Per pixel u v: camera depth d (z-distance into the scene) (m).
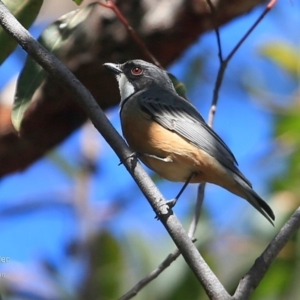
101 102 11.40
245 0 10.76
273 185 12.09
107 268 12.69
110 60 10.95
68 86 8.05
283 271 11.48
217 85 10.25
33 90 9.62
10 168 11.47
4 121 11.16
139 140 10.44
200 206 9.16
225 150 9.91
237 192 9.87
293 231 7.46
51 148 11.35
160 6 10.84
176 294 11.87
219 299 7.07
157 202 7.78
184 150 9.98
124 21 10.02
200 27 10.97
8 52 10.11
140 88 11.19
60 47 10.38
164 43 11.01
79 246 13.52
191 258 7.36
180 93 11.95
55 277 12.61
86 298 12.44
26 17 10.02
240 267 11.64
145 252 12.69
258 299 11.62
